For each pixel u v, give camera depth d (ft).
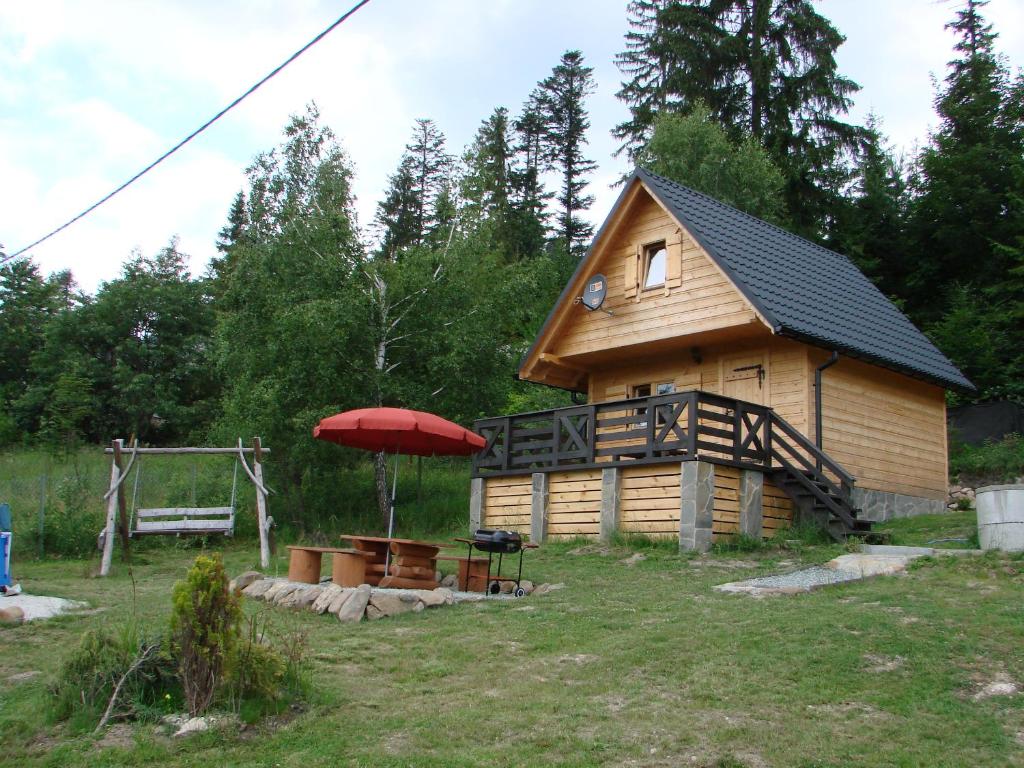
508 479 59.52
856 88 114.73
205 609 22.11
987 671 24.30
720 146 104.32
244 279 71.72
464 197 78.84
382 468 70.28
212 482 73.10
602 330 65.00
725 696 23.13
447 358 69.51
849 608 30.76
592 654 27.55
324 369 66.39
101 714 21.56
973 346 87.30
